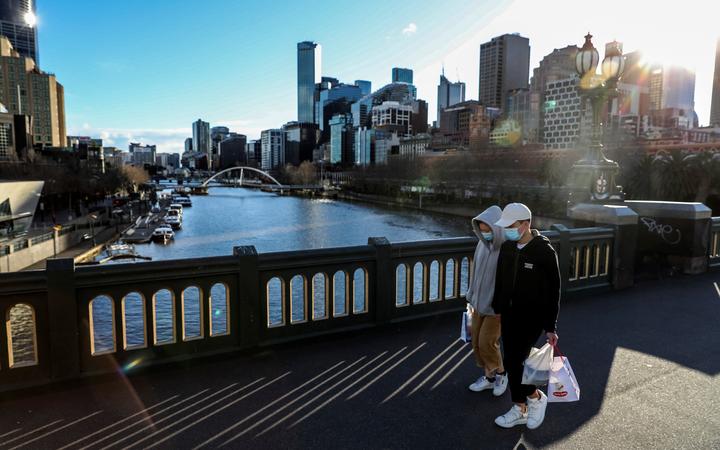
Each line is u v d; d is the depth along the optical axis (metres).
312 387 4.42
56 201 116.38
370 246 5.81
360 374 4.70
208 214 119.94
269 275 5.25
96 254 61.47
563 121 155.88
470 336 4.66
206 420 3.83
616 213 7.78
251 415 3.92
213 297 31.52
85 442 3.52
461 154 143.12
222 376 4.64
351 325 5.76
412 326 6.07
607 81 8.36
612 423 3.83
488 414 3.97
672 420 3.87
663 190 55.72
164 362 4.75
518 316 3.72
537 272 3.68
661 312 6.72
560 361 3.78
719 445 3.52
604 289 7.73
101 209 114.44
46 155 149.00
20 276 4.18
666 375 4.70
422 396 4.27
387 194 163.00
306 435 3.63
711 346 5.45
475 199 114.81
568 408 4.07
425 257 6.20
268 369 4.80
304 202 167.38
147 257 60.62
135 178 182.25
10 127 146.25
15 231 60.78
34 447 3.45
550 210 84.94
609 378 4.63
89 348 4.49
